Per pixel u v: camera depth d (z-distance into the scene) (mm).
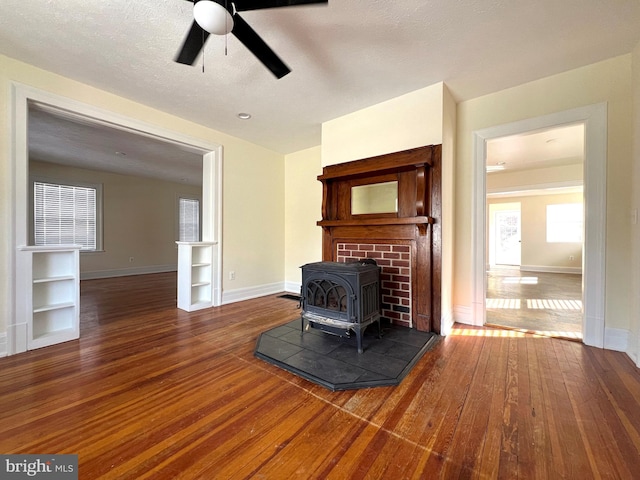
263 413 1541
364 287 2367
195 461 1206
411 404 1618
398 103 2875
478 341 2562
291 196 4805
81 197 6203
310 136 4016
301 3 1384
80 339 2611
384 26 1903
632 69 2229
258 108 3133
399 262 2898
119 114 2871
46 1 1675
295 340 2520
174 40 2033
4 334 2230
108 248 6598
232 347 2441
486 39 2045
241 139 4148
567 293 4852
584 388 1764
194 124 3551
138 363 2129
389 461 1207
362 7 1735
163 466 1179
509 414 1516
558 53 2227
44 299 2549
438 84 2643
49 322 2564
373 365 2037
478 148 2975
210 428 1417
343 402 1644
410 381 1871
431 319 2729
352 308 2305
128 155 5105
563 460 1202
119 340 2592
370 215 3121
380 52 2184
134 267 7055
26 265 2324
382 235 2990
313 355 2207
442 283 2684
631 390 1735
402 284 2883
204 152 3805
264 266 4535
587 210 2434
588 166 2422
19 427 1404
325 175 3307
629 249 2273
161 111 3209
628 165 2268
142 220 7207
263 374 1973
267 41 2041
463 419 1480
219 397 1691
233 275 4074
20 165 2295
